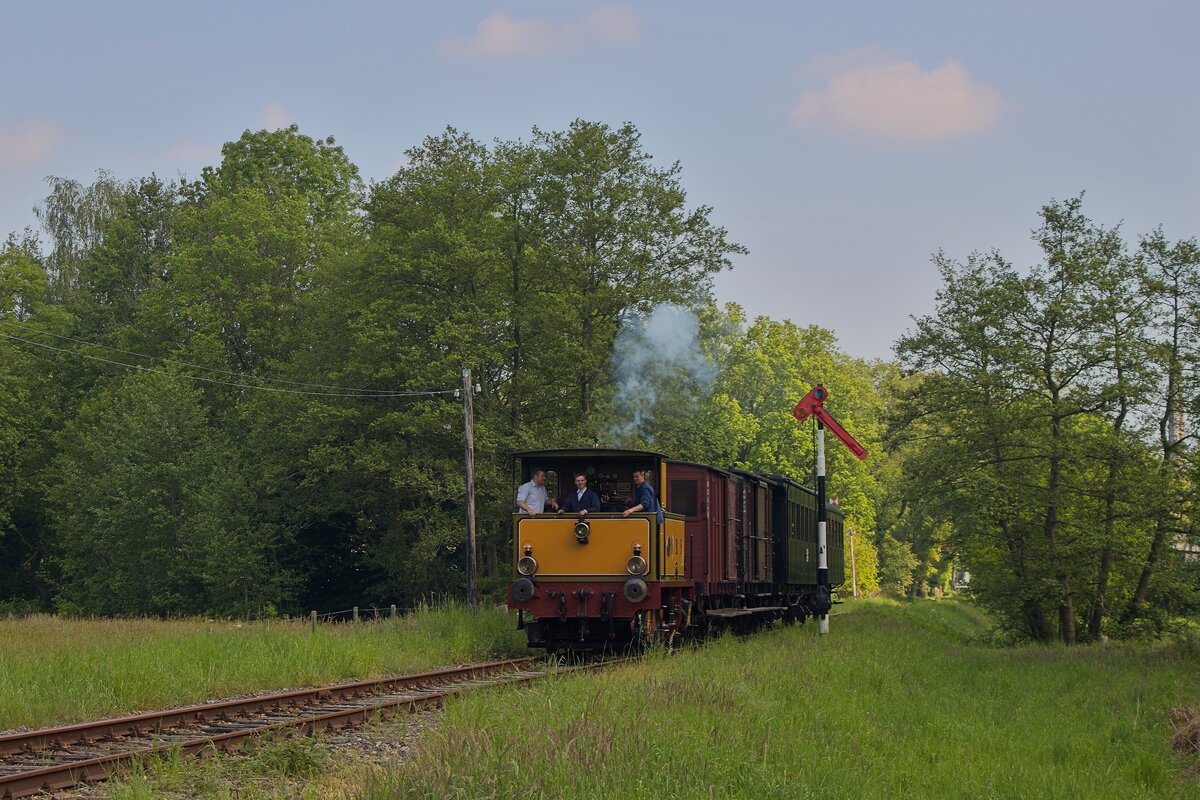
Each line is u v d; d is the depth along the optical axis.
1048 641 36.91
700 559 22.97
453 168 46.47
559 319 42.97
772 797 9.20
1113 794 11.05
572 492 20.62
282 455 51.28
